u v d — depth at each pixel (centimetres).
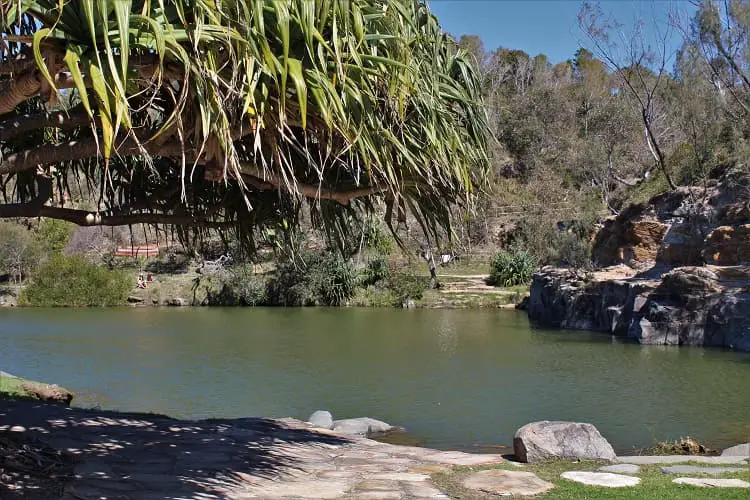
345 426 1107
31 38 395
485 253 4225
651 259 2758
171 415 1267
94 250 4353
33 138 683
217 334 2592
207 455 761
